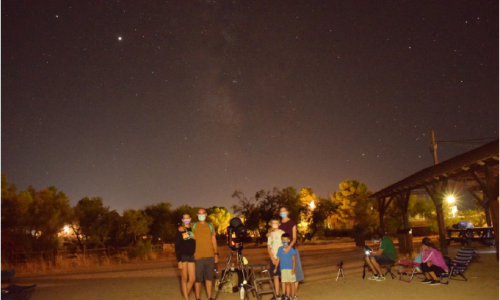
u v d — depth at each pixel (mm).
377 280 9930
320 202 39844
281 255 7961
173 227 33750
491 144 10312
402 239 16859
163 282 11547
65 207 25359
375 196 21344
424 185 15688
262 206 36312
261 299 8383
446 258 10172
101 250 24969
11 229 21344
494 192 10680
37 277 14562
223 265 17000
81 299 9227
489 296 7668
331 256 19359
